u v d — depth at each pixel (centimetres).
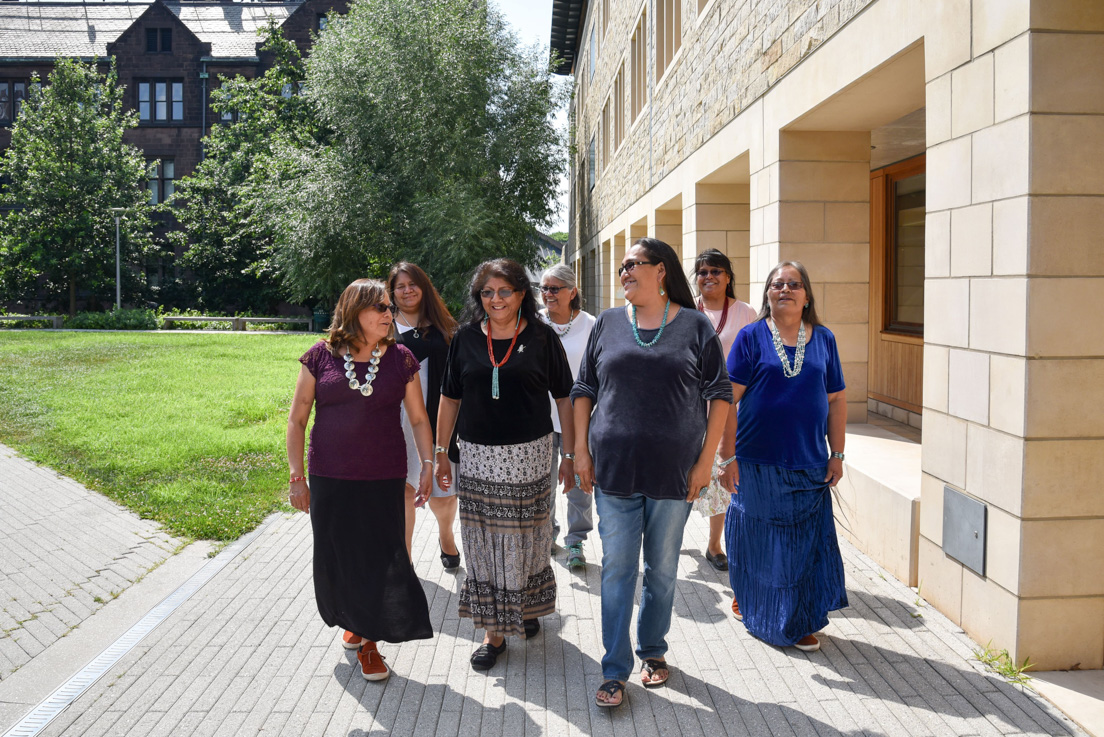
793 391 390
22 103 3362
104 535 585
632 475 335
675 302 349
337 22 2756
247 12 4309
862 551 525
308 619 433
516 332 378
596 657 388
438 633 415
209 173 3459
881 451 579
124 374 1491
